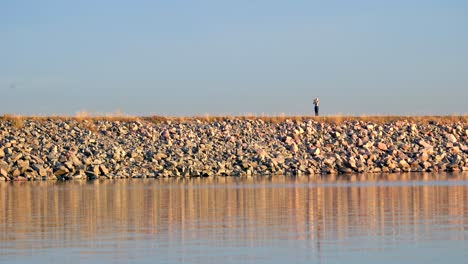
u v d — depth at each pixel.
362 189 49.59
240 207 38.53
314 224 31.69
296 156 73.06
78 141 71.50
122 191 49.09
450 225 30.94
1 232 29.83
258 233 29.22
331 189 49.72
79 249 25.91
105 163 66.50
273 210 37.03
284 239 27.72
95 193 47.59
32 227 31.28
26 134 71.75
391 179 60.38
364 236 28.20
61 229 30.67
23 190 50.38
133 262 23.59
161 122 81.31
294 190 48.97
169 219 33.75
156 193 47.34
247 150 72.69
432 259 23.66
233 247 26.12
